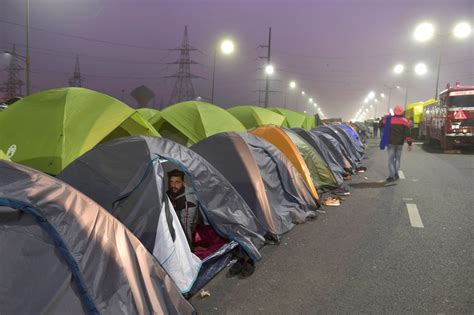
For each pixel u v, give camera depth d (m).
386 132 10.77
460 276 4.45
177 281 3.96
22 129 6.95
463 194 8.94
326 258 5.06
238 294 4.09
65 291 2.66
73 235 2.84
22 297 2.49
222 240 5.10
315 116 28.09
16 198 2.71
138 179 4.20
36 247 2.67
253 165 6.12
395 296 4.00
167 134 11.12
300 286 4.26
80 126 6.98
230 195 5.27
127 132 8.80
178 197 5.09
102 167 4.42
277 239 5.62
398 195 8.93
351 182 10.80
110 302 2.83
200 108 10.95
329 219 6.91
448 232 6.07
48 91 7.71
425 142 27.83
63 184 3.14
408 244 5.54
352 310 3.73
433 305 3.81
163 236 4.01
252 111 15.92
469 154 18.28
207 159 6.33
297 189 7.09
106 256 2.99
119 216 4.09
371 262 4.90
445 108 18.61
